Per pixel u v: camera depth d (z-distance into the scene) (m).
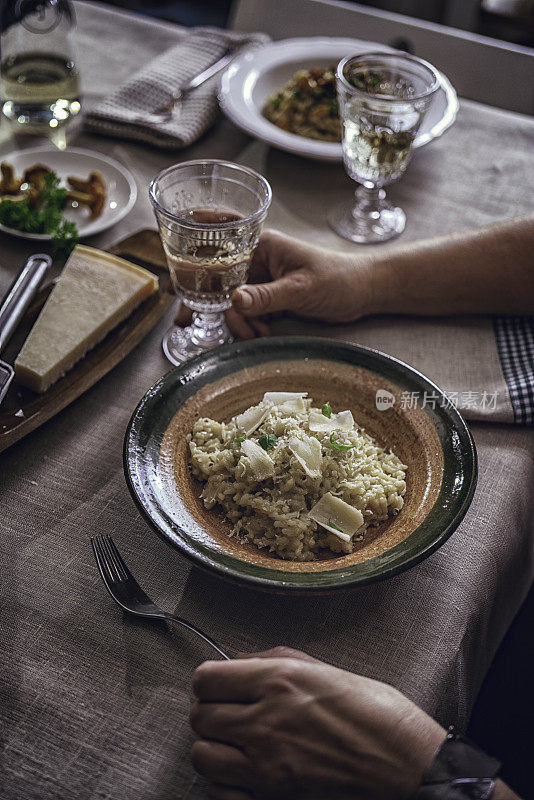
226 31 1.18
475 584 0.66
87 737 0.58
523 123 1.10
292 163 1.02
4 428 0.71
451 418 0.69
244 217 0.79
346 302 0.83
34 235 0.88
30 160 0.97
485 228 0.87
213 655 0.62
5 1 1.02
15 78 1.01
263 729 0.57
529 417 0.75
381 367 0.73
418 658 0.62
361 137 0.88
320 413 0.69
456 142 1.06
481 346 0.82
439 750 0.57
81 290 0.81
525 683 1.06
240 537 0.65
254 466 0.66
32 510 0.68
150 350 0.80
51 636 0.62
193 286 0.77
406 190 0.99
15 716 0.59
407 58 0.90
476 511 0.70
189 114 1.04
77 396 0.75
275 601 0.64
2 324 0.76
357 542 0.65
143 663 0.61
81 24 1.19
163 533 0.61
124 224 0.92
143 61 1.14
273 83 1.09
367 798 0.56
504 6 1.69
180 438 0.69
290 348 0.73
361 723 0.57
